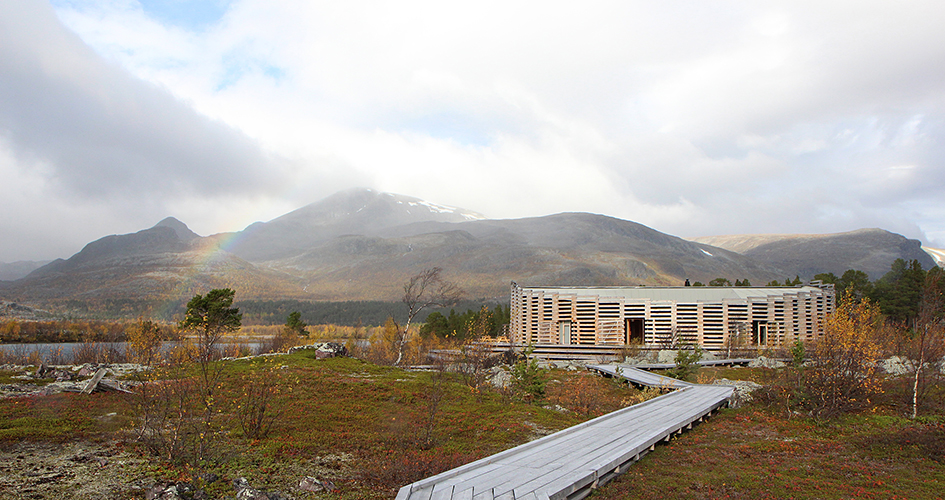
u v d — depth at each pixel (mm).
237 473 15180
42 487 12766
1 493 12164
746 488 14883
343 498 13781
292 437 19359
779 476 16016
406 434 20297
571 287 66375
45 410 20969
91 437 17500
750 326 58656
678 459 18125
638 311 60250
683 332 59250
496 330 90875
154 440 16859
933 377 32250
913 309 70000
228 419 21078
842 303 31281
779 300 59312
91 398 23547
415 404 26219
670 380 36750
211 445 17297
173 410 19953
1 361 58219
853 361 27078
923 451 18656
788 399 27031
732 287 68250
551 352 58375
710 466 17266
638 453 17688
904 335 49000
